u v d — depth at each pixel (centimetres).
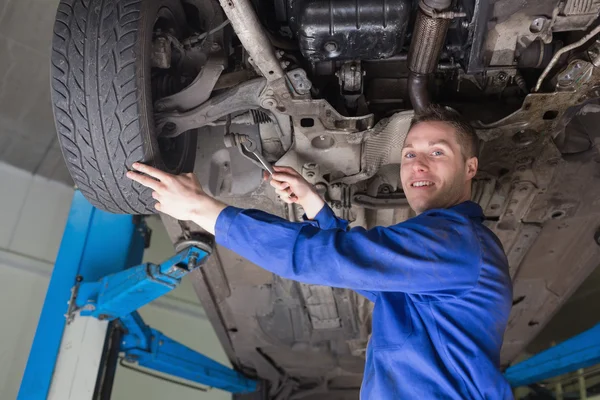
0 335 501
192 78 257
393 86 262
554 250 351
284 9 229
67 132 215
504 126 243
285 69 226
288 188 197
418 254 155
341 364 485
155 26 235
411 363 162
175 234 325
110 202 242
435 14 201
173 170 248
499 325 167
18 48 460
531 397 542
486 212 304
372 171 268
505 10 202
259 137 273
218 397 658
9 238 532
